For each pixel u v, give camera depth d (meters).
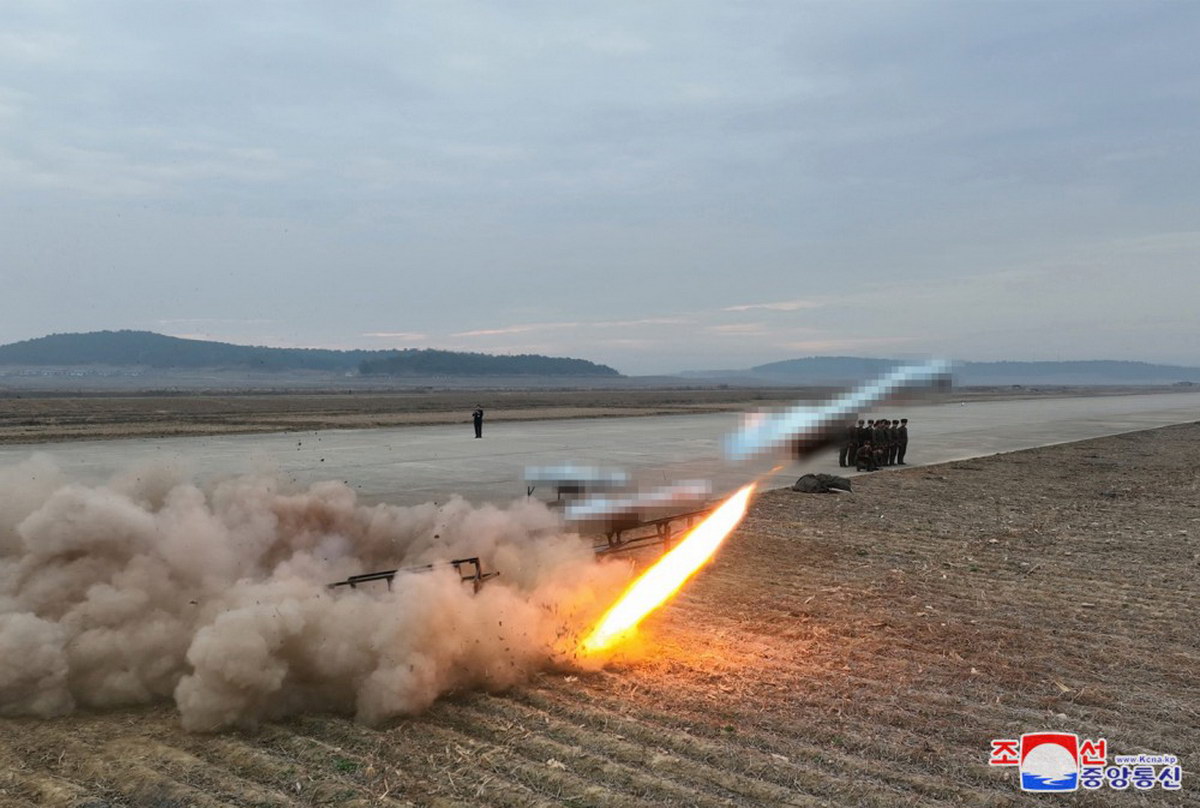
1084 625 11.27
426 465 30.83
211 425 55.84
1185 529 19.44
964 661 9.63
